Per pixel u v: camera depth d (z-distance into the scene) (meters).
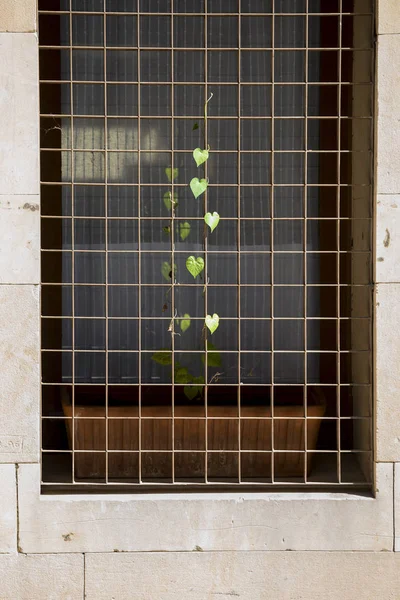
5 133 3.28
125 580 3.32
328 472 3.62
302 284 3.56
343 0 3.75
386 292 3.30
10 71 3.27
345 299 3.89
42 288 3.81
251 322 3.85
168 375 3.83
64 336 3.85
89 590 3.32
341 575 3.33
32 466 3.32
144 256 3.82
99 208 3.80
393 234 3.29
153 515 3.31
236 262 3.82
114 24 3.73
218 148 3.79
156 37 3.74
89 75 3.74
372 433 3.37
